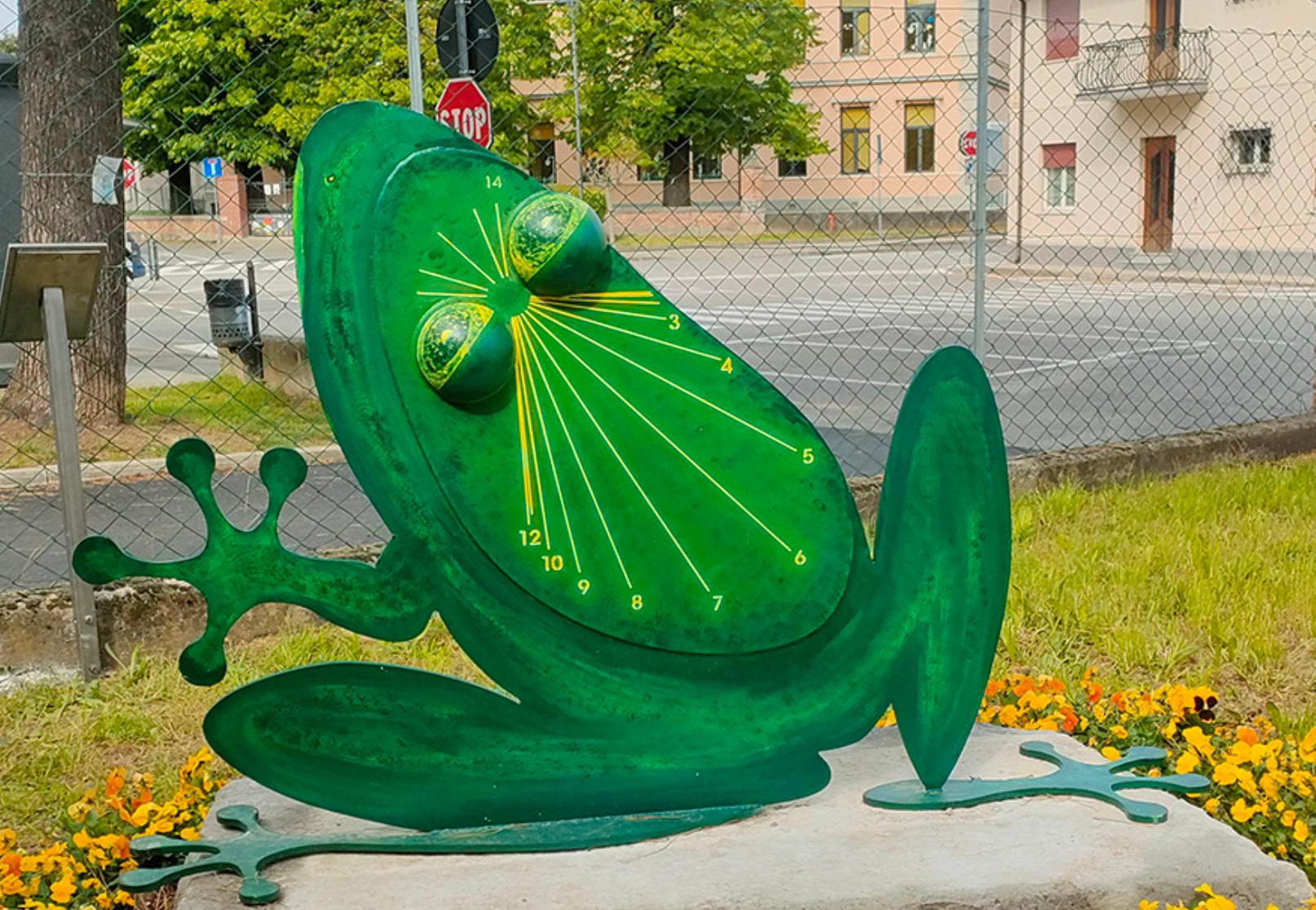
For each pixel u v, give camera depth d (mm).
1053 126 22219
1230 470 7219
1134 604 5066
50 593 4844
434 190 2809
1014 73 27594
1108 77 25219
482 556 2846
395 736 2855
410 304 2795
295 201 2820
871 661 3047
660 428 2912
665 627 2924
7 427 8914
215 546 2736
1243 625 4758
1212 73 23344
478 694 2873
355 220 2797
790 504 2973
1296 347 13750
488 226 2830
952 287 20703
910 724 3072
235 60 17531
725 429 2943
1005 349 14062
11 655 4793
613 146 19328
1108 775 3189
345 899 2709
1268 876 2826
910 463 3061
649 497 2906
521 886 2746
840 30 28797
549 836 2893
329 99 11680
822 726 3021
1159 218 24656
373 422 2803
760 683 2994
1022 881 2752
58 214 8594
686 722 2957
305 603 2783
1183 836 2936
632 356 2900
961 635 3098
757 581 2959
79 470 4750
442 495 2816
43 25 8250
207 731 2756
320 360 2795
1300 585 5203
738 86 9047
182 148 20984
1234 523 6160
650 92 19547
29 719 4352
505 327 2793
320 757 2828
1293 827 3141
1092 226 26031
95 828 3355
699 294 19750
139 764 4031
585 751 2926
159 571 2705
